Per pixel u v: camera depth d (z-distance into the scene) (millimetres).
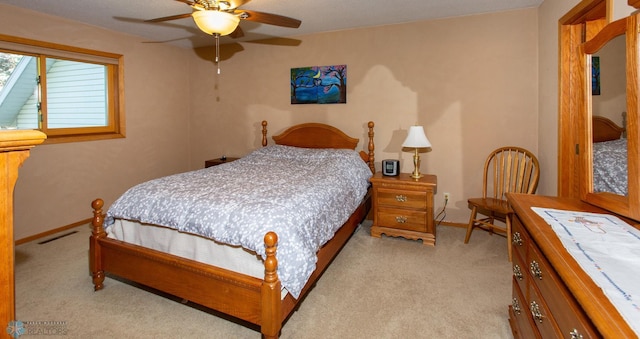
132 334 1826
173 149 4641
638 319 690
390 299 2164
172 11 3139
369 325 1896
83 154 3605
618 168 1395
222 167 3277
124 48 3924
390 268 2607
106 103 3918
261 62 4312
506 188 3311
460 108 3451
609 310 727
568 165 2568
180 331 1860
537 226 1271
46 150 3289
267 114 4355
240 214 1858
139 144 4188
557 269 956
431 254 2869
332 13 3252
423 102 3584
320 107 4055
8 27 2939
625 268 921
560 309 1039
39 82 3254
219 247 1918
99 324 1905
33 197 3211
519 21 3170
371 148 3750
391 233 3211
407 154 3699
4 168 580
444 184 3594
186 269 1905
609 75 1436
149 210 2094
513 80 3238
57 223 3410
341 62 3887
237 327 1904
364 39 3754
